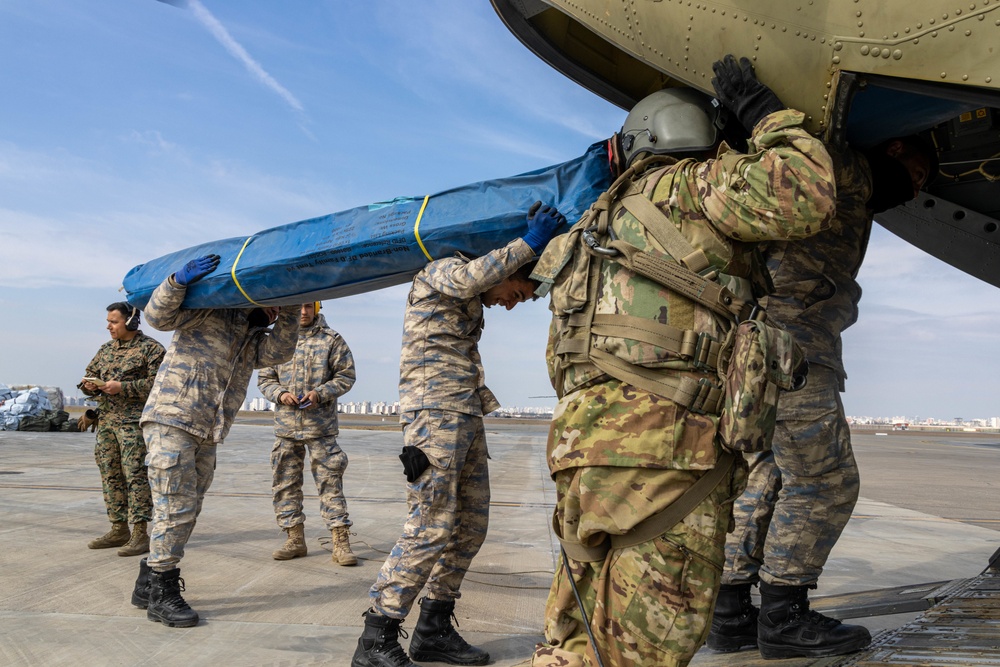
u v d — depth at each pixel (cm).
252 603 342
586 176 241
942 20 161
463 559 277
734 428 139
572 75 264
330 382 434
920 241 338
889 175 242
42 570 392
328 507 428
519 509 631
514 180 257
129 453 441
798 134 147
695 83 196
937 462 1512
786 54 178
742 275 161
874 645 237
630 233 157
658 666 143
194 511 325
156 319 331
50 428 1567
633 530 145
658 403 146
